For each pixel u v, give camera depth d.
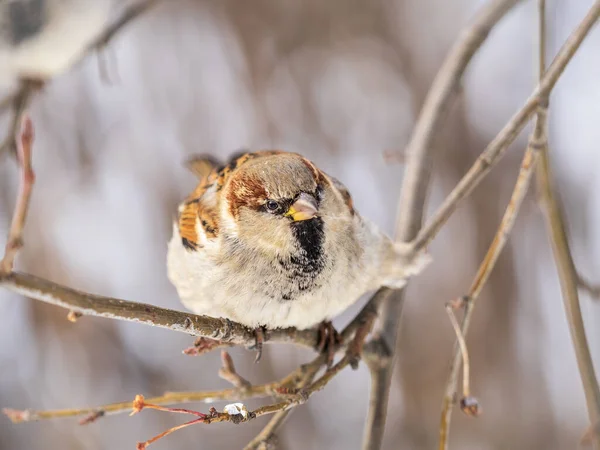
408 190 7.74
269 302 6.32
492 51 11.91
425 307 11.07
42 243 11.59
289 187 6.22
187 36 12.97
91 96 12.73
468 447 10.45
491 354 10.69
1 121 9.47
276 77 12.59
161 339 11.54
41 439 10.79
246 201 6.32
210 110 12.59
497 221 11.09
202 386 11.08
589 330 9.42
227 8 12.84
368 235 6.57
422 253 6.65
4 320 11.50
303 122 12.38
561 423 10.32
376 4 12.55
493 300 10.84
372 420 6.67
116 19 8.27
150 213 12.22
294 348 11.03
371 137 12.28
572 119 11.07
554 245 6.41
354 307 10.96
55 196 12.03
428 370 10.81
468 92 11.71
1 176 11.79
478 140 11.52
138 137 12.62
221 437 10.90
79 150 12.47
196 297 6.68
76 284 11.42
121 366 11.20
